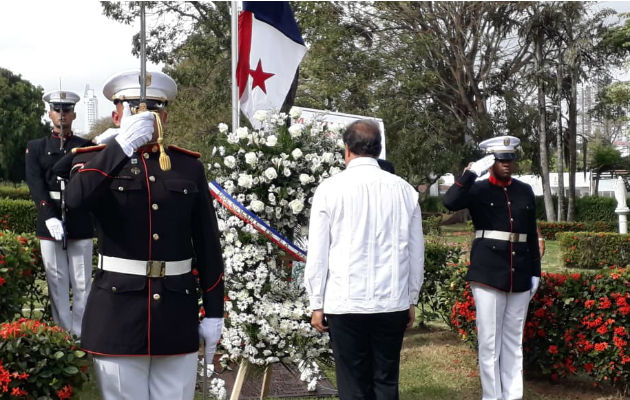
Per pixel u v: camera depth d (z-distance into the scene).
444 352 6.92
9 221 16.14
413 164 26.14
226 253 4.58
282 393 5.19
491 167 5.30
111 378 3.04
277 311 4.50
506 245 5.16
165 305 3.06
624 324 5.55
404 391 5.64
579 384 5.96
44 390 3.54
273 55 6.50
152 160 3.13
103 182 2.99
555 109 28.62
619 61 28.00
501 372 5.27
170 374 3.13
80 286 6.05
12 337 3.57
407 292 3.84
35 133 46.91
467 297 6.46
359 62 25.38
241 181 4.56
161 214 3.07
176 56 26.50
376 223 3.77
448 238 22.55
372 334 3.79
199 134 25.59
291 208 4.65
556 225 24.80
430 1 26.89
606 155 38.25
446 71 28.27
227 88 25.14
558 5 26.94
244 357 4.60
